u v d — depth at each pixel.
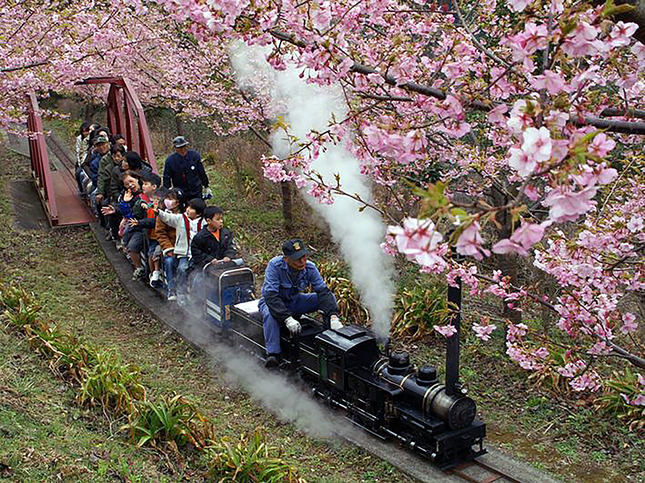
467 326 10.52
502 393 8.82
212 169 18.97
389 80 4.37
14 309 8.56
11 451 5.38
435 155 8.57
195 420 6.71
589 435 7.83
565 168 2.50
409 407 6.83
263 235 14.30
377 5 4.46
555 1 3.23
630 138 6.05
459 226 2.40
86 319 9.92
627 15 3.36
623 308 9.68
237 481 5.89
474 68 4.47
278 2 4.16
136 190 11.09
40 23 10.84
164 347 9.20
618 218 5.31
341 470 6.67
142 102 18.83
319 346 7.49
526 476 6.61
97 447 5.86
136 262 11.02
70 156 21.67
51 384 6.85
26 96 14.93
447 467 6.52
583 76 3.10
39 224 13.73
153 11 14.38
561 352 8.73
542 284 10.00
